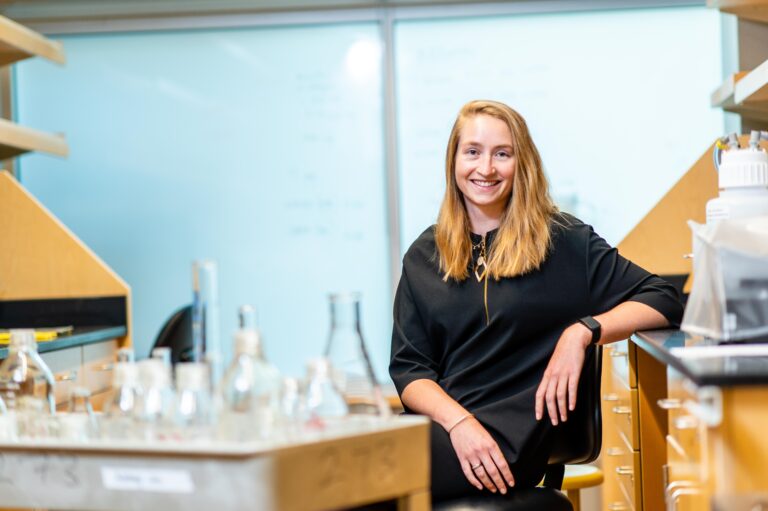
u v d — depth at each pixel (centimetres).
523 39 473
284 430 143
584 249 225
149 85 483
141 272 483
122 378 153
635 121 470
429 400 217
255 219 482
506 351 222
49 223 372
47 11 481
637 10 470
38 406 161
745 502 145
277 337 480
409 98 479
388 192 479
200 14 480
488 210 231
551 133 473
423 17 475
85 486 144
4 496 149
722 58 468
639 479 248
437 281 229
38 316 372
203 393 146
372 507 157
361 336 156
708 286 181
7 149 405
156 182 484
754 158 200
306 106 481
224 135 482
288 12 479
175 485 138
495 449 208
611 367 293
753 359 161
